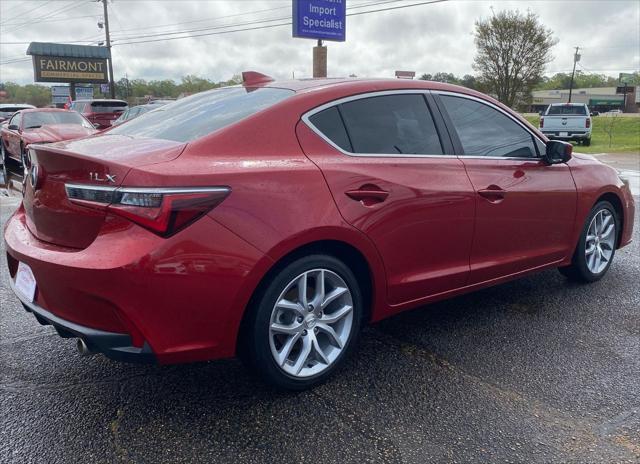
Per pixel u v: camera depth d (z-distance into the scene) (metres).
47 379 3.10
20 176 11.89
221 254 2.48
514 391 2.97
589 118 21.77
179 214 2.39
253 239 2.55
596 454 2.44
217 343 2.59
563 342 3.57
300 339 2.93
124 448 2.49
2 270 4.98
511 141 3.91
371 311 3.19
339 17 16.72
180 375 3.15
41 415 2.74
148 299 2.38
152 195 2.36
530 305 4.23
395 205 3.09
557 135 22.27
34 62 41.22
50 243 2.71
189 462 2.39
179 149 2.63
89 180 2.50
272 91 3.20
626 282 4.77
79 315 2.49
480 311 4.11
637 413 2.76
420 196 3.20
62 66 42.22
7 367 3.24
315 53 16.61
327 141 2.99
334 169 2.90
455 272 3.50
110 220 2.43
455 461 2.39
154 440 2.54
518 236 3.87
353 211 2.91
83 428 2.64
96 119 20.09
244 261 2.53
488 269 3.71
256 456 2.43
